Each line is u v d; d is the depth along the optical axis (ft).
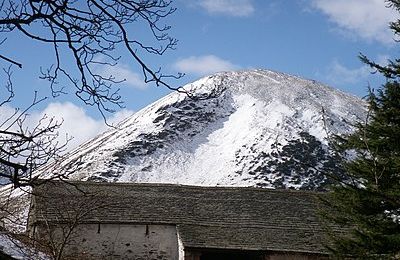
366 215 67.15
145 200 103.19
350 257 67.15
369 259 64.90
